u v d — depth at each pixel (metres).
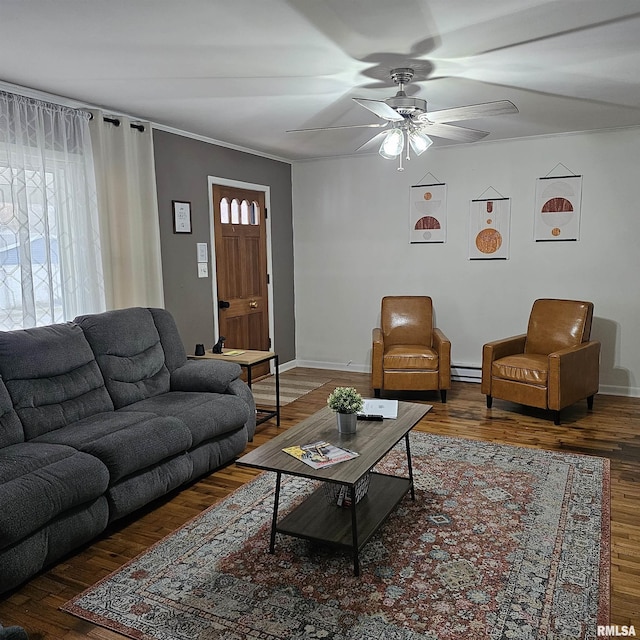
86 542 2.67
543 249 5.31
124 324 3.66
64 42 2.66
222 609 2.18
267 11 2.33
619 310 5.09
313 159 6.21
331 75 3.23
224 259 5.34
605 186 5.00
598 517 2.84
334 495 2.74
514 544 2.60
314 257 6.40
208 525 2.85
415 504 3.02
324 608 2.17
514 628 2.04
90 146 3.81
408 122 3.13
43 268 3.50
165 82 3.32
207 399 3.59
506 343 4.86
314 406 4.93
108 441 2.76
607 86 3.52
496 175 5.42
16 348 2.97
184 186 4.76
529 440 3.99
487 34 2.62
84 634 2.06
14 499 2.21
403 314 5.55
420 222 5.80
